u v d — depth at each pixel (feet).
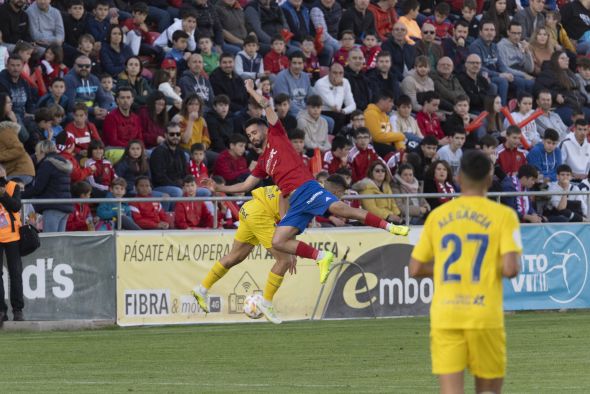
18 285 144.36
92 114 178.70
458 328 67.10
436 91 209.26
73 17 191.21
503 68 228.22
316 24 218.38
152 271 152.05
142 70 191.93
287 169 128.47
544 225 170.30
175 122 168.45
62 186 152.76
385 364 115.14
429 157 185.88
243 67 200.03
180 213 156.87
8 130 156.46
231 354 123.54
